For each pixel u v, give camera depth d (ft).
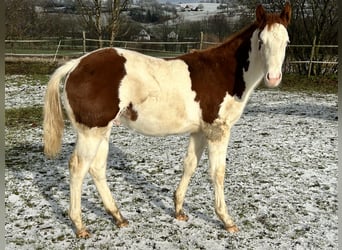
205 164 17.61
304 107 31.53
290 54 50.60
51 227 11.89
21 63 52.49
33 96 34.63
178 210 12.46
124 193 14.44
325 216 12.71
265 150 19.70
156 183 15.47
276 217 12.62
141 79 10.52
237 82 11.14
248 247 10.92
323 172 16.60
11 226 11.87
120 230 11.80
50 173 16.34
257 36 10.71
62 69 10.71
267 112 29.60
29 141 21.25
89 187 14.87
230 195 14.23
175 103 10.85
